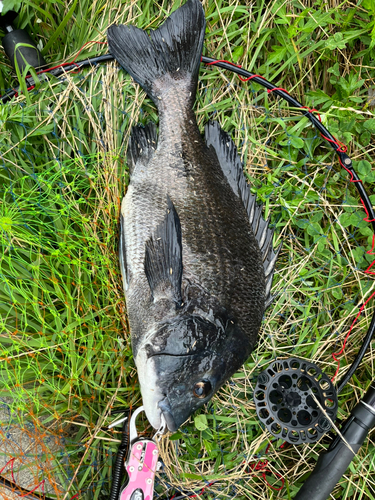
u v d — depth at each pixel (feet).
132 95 2.24
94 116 2.21
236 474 2.19
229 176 2.15
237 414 2.24
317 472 2.11
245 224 2.10
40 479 2.09
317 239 2.31
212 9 2.29
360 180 2.27
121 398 2.15
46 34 2.27
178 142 2.11
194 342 1.94
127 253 2.05
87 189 2.20
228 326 1.99
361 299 2.31
